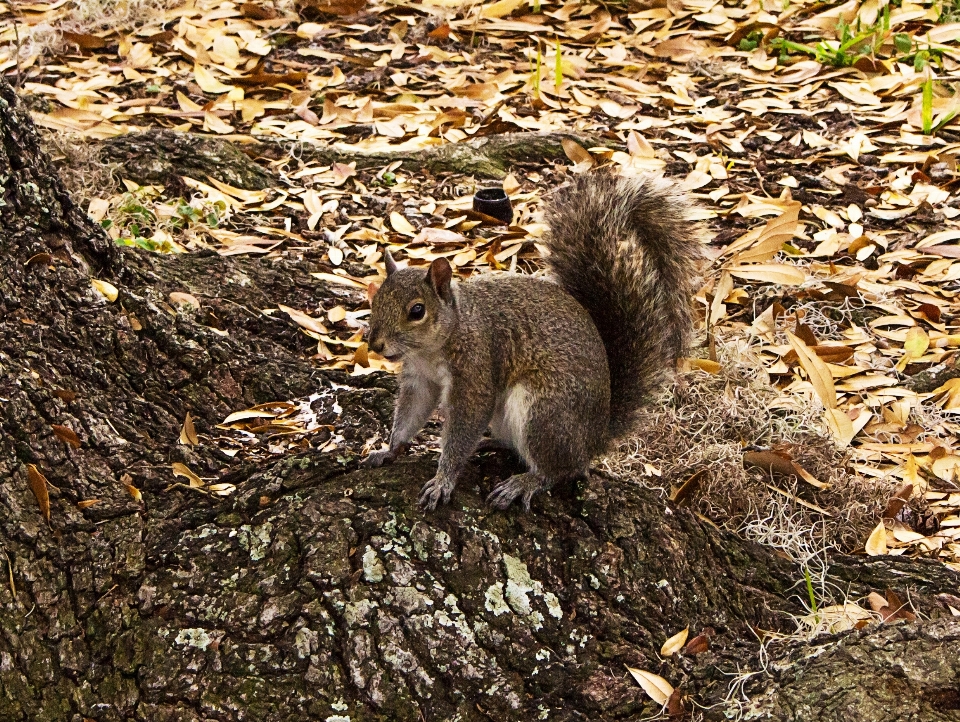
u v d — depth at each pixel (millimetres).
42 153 6180
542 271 8648
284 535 5305
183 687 4922
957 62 12609
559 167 11008
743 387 7922
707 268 9109
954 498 7211
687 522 6059
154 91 11703
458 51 13109
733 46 13289
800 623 5852
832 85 12359
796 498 7035
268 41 12945
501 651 5219
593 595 5488
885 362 8477
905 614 5973
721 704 5203
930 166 10875
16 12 13086
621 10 14031
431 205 10203
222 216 9469
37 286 5848
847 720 4812
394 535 5344
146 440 5812
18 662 4828
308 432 6410
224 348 6609
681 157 11148
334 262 9039
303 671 4980
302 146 10758
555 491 5855
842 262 9680
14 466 5211
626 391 6684
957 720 4816
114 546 5227
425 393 6055
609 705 5199
